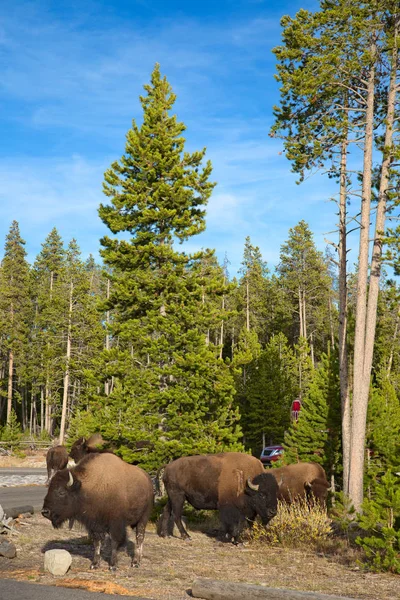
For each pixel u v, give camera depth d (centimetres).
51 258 7288
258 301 7138
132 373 1761
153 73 2023
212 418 1789
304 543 1287
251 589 766
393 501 1077
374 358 5447
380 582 941
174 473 1355
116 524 916
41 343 6150
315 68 2084
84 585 798
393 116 2062
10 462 4047
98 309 1905
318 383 2508
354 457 1933
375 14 2008
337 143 2136
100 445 1661
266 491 1258
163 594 794
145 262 1911
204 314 1834
